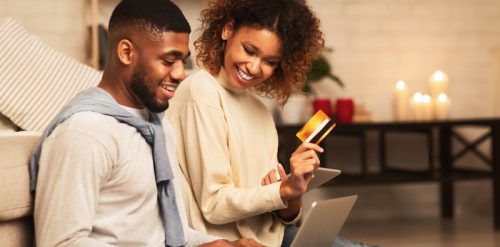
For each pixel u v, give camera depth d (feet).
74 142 4.26
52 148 4.33
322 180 6.01
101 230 4.46
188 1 14.12
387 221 15.58
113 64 4.66
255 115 6.44
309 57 6.29
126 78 4.64
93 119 4.36
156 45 4.55
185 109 6.01
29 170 4.65
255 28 5.87
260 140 6.37
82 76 7.16
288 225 6.59
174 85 4.69
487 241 13.29
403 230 14.49
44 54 7.01
